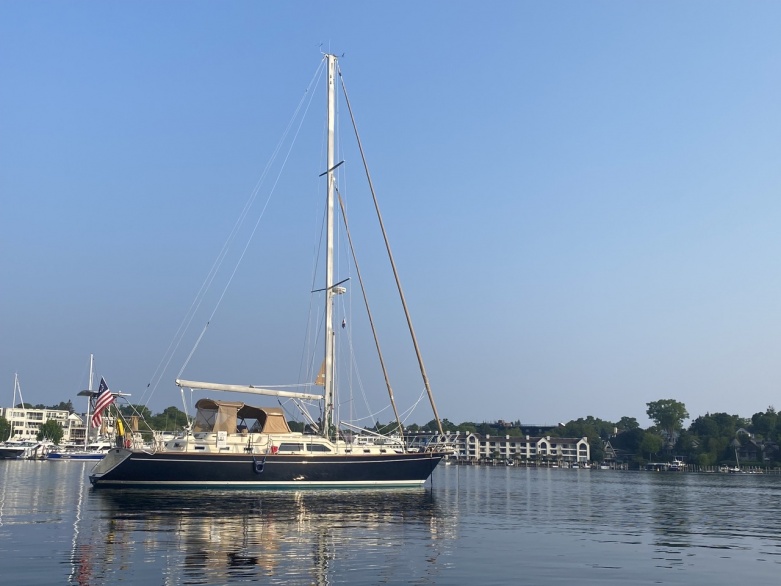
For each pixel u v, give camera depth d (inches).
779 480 4055.1
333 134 2009.1
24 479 2187.5
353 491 1694.1
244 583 617.9
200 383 1632.6
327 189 1964.8
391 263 2000.5
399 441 1886.1
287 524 1022.4
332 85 2034.9
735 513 1444.4
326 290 1894.7
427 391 1942.7
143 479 1571.1
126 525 987.3
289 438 1674.5
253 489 1600.6
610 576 689.0
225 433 1627.7
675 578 686.5
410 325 1967.3
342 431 1849.2
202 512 1160.8
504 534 1000.2
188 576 644.1
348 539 892.0
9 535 887.1
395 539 907.4
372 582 636.1
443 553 807.1
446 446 1900.8
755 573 720.3
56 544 815.7
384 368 1959.9
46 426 6146.7
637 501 1791.3
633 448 7298.2
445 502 1528.1
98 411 1627.7
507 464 7465.6
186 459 1560.0
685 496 2079.2
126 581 621.0
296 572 671.8
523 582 650.8
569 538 971.9
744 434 6614.2
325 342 1856.5
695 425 6924.2
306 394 1775.3
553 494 2050.9
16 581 615.8
